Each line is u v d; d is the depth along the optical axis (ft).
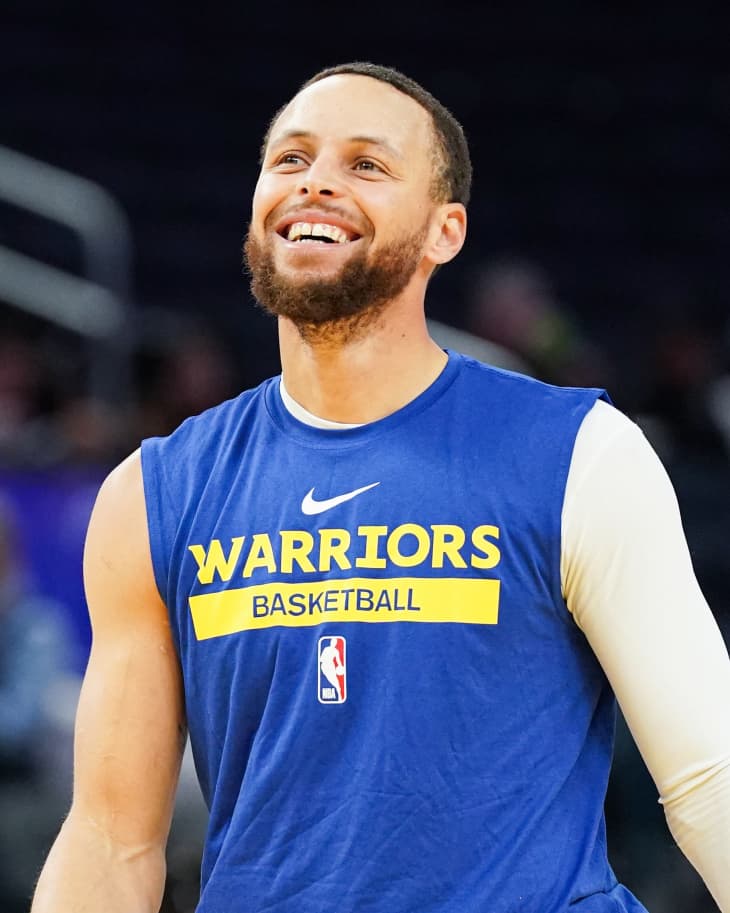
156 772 24.31
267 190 23.85
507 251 112.78
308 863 22.34
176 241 109.09
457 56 123.24
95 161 112.37
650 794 49.73
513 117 120.37
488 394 23.76
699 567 76.13
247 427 24.71
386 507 22.93
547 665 22.67
